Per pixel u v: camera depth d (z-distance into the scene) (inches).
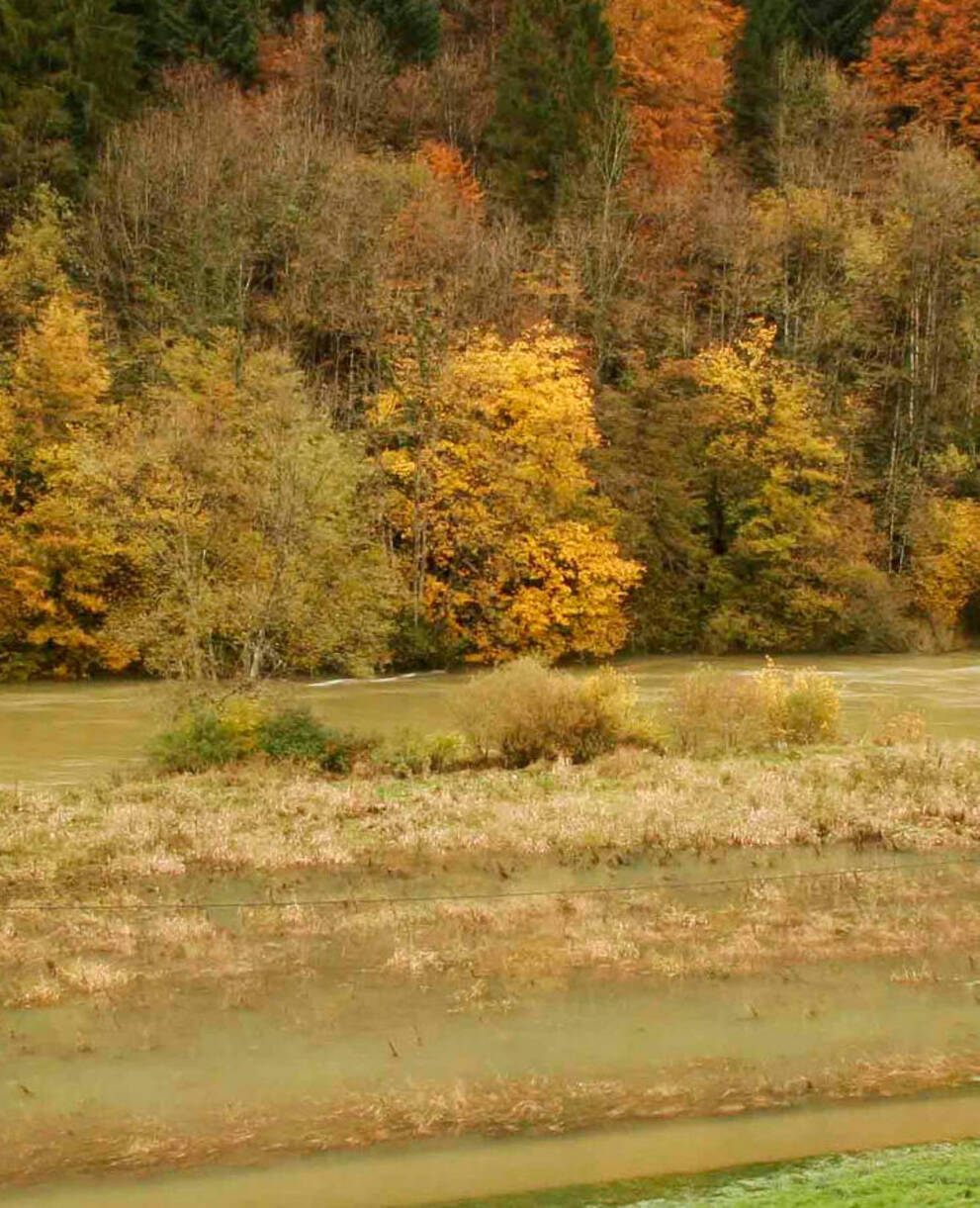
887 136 2866.6
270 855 705.6
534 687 1016.2
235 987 516.1
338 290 2124.8
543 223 2471.7
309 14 2753.4
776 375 2287.2
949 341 2496.3
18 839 730.2
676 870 698.2
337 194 2180.1
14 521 1729.8
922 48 2984.7
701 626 2198.6
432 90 2802.7
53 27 2293.3
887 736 1098.7
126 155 2206.0
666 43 2950.3
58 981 519.8
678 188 2561.5
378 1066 443.8
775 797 836.6
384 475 1861.5
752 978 530.0
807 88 2883.9
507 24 3029.0
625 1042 465.1
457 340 2028.8
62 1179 370.6
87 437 1550.2
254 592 1083.9
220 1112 410.6
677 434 2222.0
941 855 733.3
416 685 1684.3
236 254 2073.1
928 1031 477.4
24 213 2100.1
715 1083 431.8
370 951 560.4
